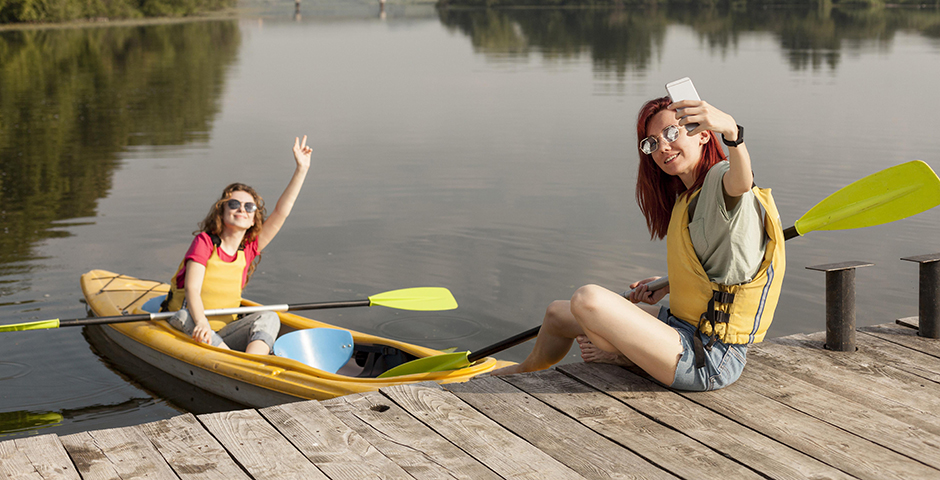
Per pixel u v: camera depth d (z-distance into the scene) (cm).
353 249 582
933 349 281
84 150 946
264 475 192
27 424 349
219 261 405
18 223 647
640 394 240
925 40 2328
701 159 231
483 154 916
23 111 1234
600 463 198
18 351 425
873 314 448
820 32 2789
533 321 453
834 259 543
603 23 3709
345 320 459
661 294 279
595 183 769
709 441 208
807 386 246
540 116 1186
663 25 3447
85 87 1557
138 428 218
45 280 516
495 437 212
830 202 270
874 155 845
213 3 6575
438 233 618
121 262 555
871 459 198
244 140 1020
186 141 1008
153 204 706
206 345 396
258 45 2858
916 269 519
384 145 981
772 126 1037
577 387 246
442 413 228
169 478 191
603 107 1259
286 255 570
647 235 605
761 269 227
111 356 427
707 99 1289
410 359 383
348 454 203
